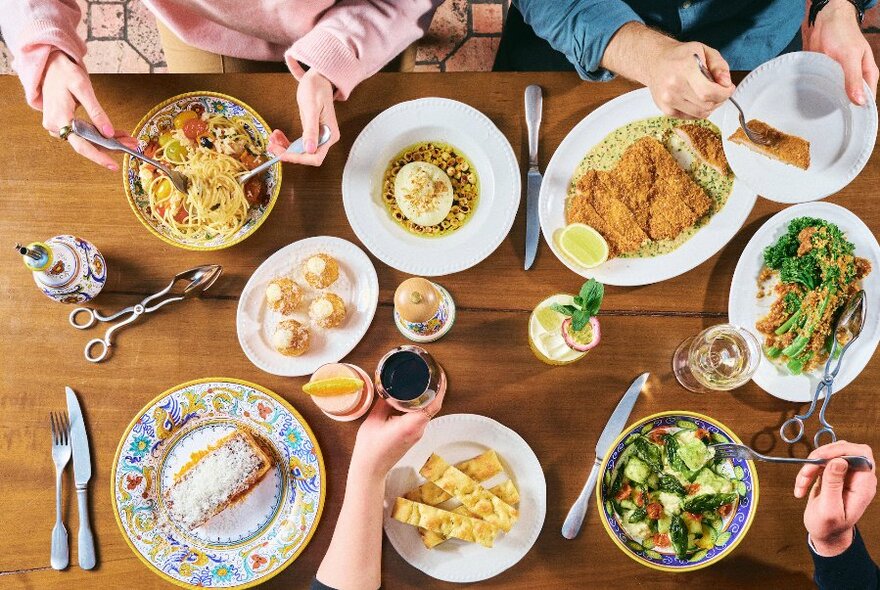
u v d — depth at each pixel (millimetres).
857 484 1164
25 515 1271
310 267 1277
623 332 1314
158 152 1316
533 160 1334
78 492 1267
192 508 1220
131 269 1323
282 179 1342
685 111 1239
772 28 1558
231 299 1320
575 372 1308
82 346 1304
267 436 1292
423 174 1317
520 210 1343
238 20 1425
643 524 1245
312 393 1165
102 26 2287
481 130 1329
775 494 1283
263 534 1275
